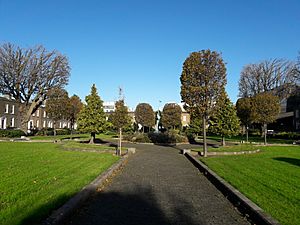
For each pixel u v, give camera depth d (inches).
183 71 814.5
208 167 536.1
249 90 2332.7
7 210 246.5
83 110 1139.3
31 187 335.0
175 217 262.5
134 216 263.3
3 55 1612.9
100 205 297.7
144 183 418.3
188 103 805.9
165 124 2394.2
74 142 1182.9
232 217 265.4
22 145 976.3
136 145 1242.0
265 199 300.7
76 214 265.9
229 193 342.6
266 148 1036.5
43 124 2849.4
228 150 890.1
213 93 800.9
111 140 1531.7
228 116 1175.0
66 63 1732.3
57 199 285.6
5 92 1664.6
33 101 1732.3
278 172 480.7
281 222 233.9
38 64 1676.9
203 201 320.8
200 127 1761.8
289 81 2140.7
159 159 737.0
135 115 2452.0
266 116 1395.2
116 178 455.8
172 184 414.3
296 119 2448.3
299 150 962.7
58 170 465.4
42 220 226.4
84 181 380.8
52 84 1717.5
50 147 913.5
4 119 2294.5
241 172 479.8
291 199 302.8
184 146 1223.5
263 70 2283.5
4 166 486.3
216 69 798.5
